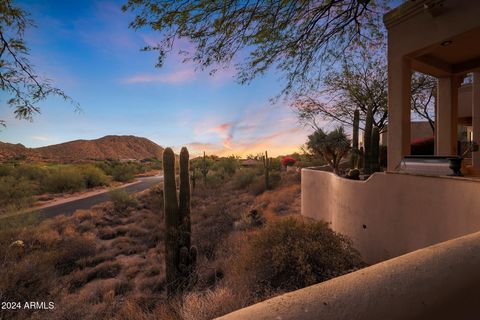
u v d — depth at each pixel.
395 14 5.14
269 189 17.88
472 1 4.13
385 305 0.80
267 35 4.10
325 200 8.19
